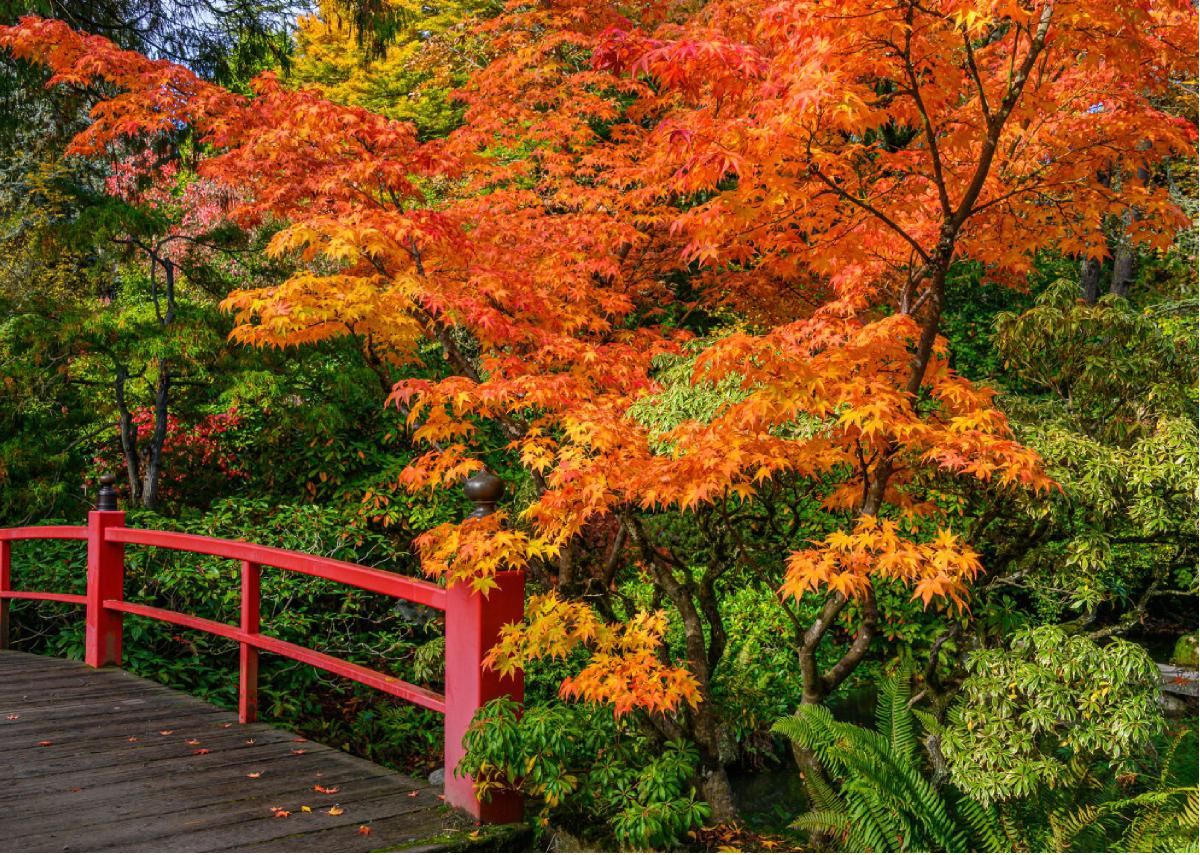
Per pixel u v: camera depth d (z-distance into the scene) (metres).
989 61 5.02
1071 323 6.20
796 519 5.35
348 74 17.02
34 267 9.23
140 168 8.56
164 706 4.89
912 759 4.53
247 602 4.62
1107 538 5.34
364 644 6.84
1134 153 4.32
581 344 5.10
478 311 4.76
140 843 3.06
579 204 6.74
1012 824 3.97
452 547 3.59
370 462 9.24
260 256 8.34
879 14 3.45
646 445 4.37
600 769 3.71
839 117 3.37
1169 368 6.25
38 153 9.05
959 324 12.10
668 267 7.37
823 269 4.40
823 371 3.78
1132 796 4.45
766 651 7.84
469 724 3.46
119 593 5.91
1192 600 9.82
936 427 4.11
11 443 7.29
